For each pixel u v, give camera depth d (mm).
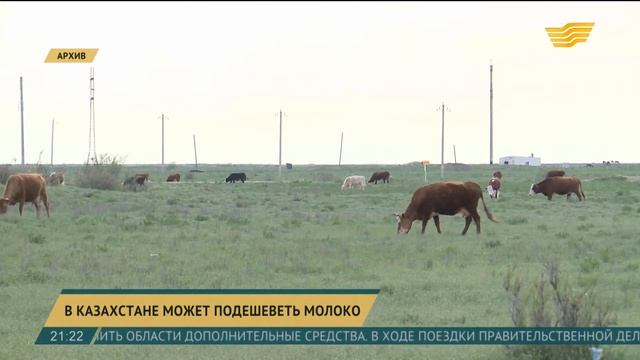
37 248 23562
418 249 23828
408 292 16531
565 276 18031
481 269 19891
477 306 15117
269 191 67000
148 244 24750
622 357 10758
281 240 26297
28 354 11859
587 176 103000
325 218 35875
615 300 15383
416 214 28859
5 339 12734
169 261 21000
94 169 57719
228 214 37562
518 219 34344
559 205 46594
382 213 40219
